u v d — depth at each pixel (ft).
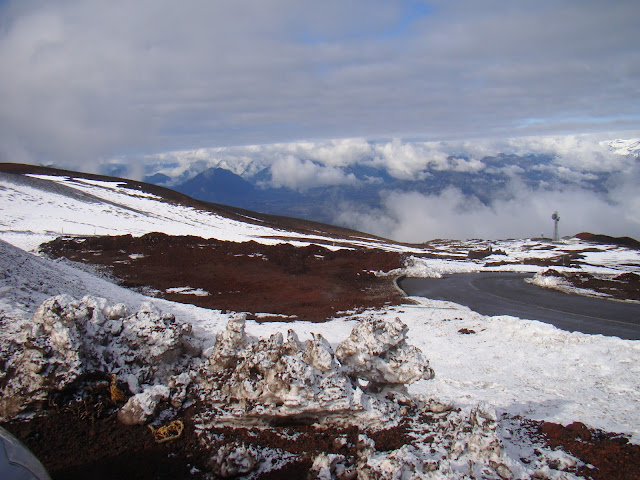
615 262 180.34
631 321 76.13
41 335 32.81
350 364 32.19
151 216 216.13
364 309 82.58
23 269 63.26
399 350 32.27
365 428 30.45
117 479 24.75
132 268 111.14
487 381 42.91
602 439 30.81
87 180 283.79
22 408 30.48
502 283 120.06
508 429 31.78
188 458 26.94
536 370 46.75
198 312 73.67
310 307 84.33
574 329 71.26
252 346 33.81
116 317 39.65
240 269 117.08
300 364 29.73
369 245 222.07
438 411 33.04
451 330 65.16
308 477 25.22
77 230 155.12
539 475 25.50
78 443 27.99
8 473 18.08
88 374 33.17
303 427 30.48
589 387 41.55
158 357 37.04
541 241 282.97
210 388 33.09
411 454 25.80
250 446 28.04
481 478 24.85
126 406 30.60
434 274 128.77
